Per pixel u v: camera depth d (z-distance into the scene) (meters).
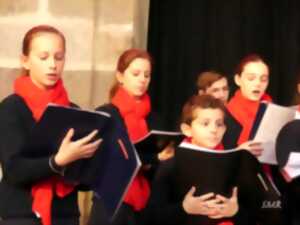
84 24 3.19
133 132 2.58
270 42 3.75
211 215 2.07
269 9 3.74
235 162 2.08
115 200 1.96
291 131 2.35
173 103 3.75
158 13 3.75
